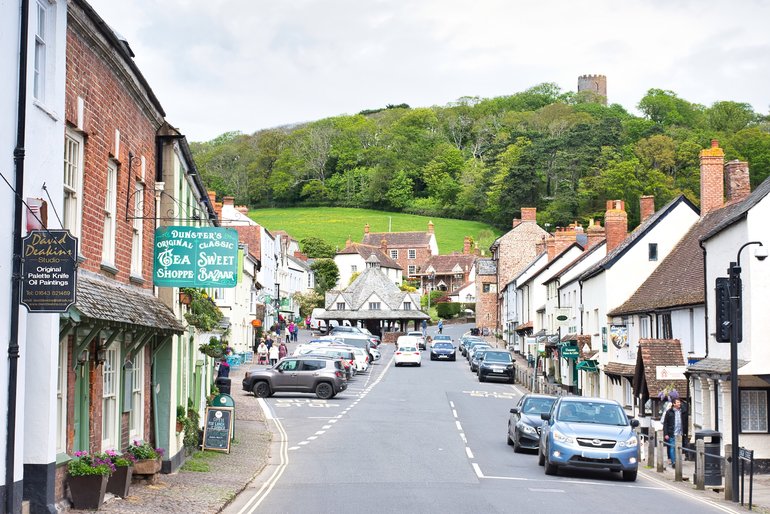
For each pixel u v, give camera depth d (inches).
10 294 410.9
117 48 569.6
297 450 992.2
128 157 638.5
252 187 6919.3
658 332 1370.6
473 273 5206.7
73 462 506.0
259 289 2851.9
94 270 554.6
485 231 5698.8
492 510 607.2
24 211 422.3
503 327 3690.9
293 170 6870.1
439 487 724.0
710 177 1551.4
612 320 1615.4
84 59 522.0
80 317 467.8
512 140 6072.8
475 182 6264.8
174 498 598.5
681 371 1190.3
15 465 414.0
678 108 5890.8
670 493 749.3
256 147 7185.0
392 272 5280.5
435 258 5452.8
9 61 410.0
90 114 534.9
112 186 607.5
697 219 1606.8
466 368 2549.2
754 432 973.8
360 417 1360.7
